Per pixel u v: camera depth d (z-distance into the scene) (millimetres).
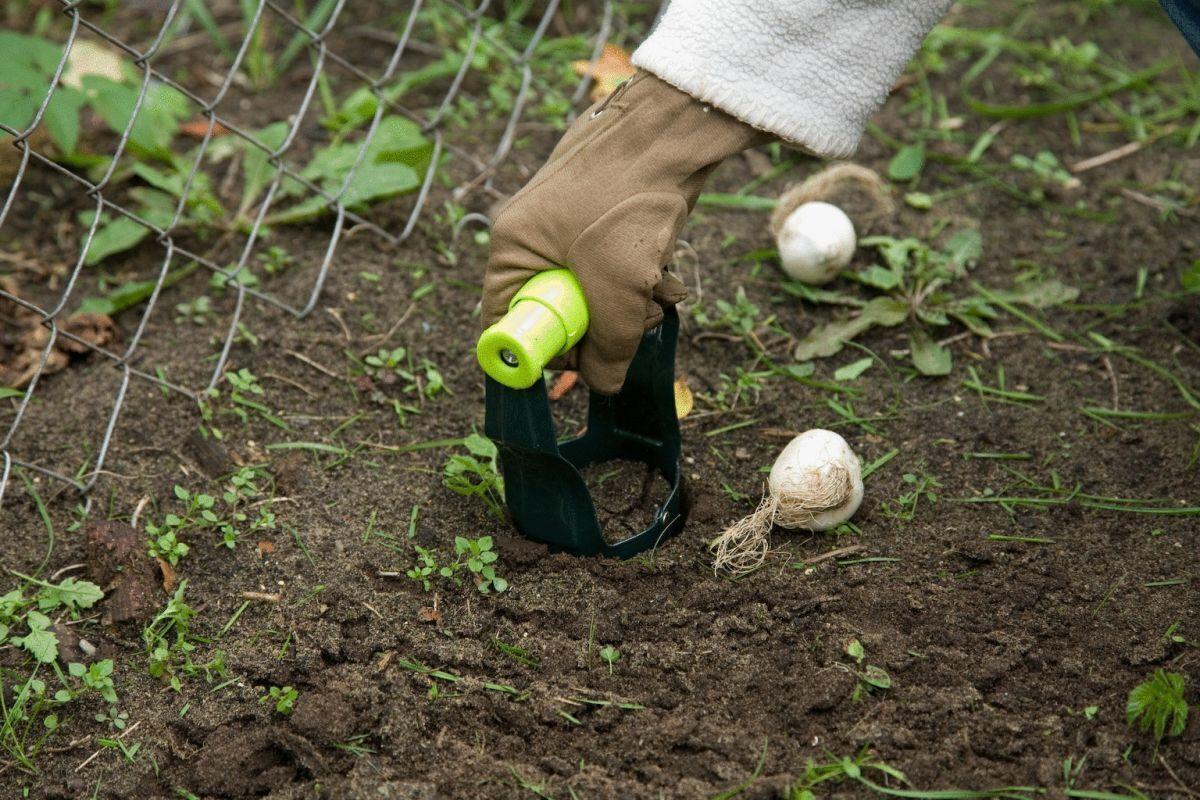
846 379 1849
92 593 1693
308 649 1668
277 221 1939
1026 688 1641
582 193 1599
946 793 1590
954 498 1761
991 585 1697
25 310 1889
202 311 1881
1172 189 2020
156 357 1850
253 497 1757
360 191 1920
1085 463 1785
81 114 2062
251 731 1636
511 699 1643
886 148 2057
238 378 1825
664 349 1683
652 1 2320
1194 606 1680
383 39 2230
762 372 1854
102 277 1925
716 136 1604
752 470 1777
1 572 1719
